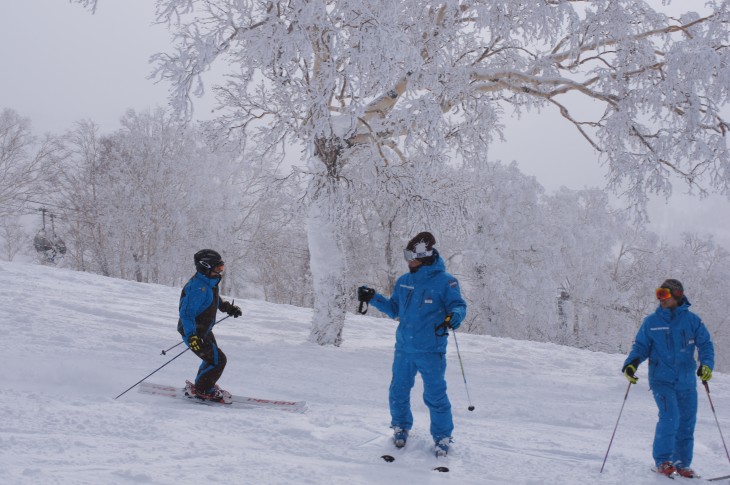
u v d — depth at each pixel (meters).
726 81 12.02
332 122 11.89
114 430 4.36
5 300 11.40
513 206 30.98
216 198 36.38
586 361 12.03
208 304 5.84
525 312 31.66
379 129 12.57
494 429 5.90
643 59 12.38
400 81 12.40
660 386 4.65
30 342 8.11
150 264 36.62
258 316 14.88
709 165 12.59
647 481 4.32
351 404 6.90
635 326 36.03
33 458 3.52
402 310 4.65
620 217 13.66
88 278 17.22
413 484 3.81
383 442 4.72
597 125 13.29
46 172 37.06
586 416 7.20
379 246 31.80
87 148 36.69
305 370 8.67
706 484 4.41
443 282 4.56
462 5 12.71
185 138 34.69
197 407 5.62
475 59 13.84
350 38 11.20
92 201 36.50
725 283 38.38
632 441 5.95
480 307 32.19
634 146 13.09
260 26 11.19
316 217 12.68
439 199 13.90
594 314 36.38
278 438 4.58
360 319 17.38
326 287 12.59
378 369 9.50
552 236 32.94
